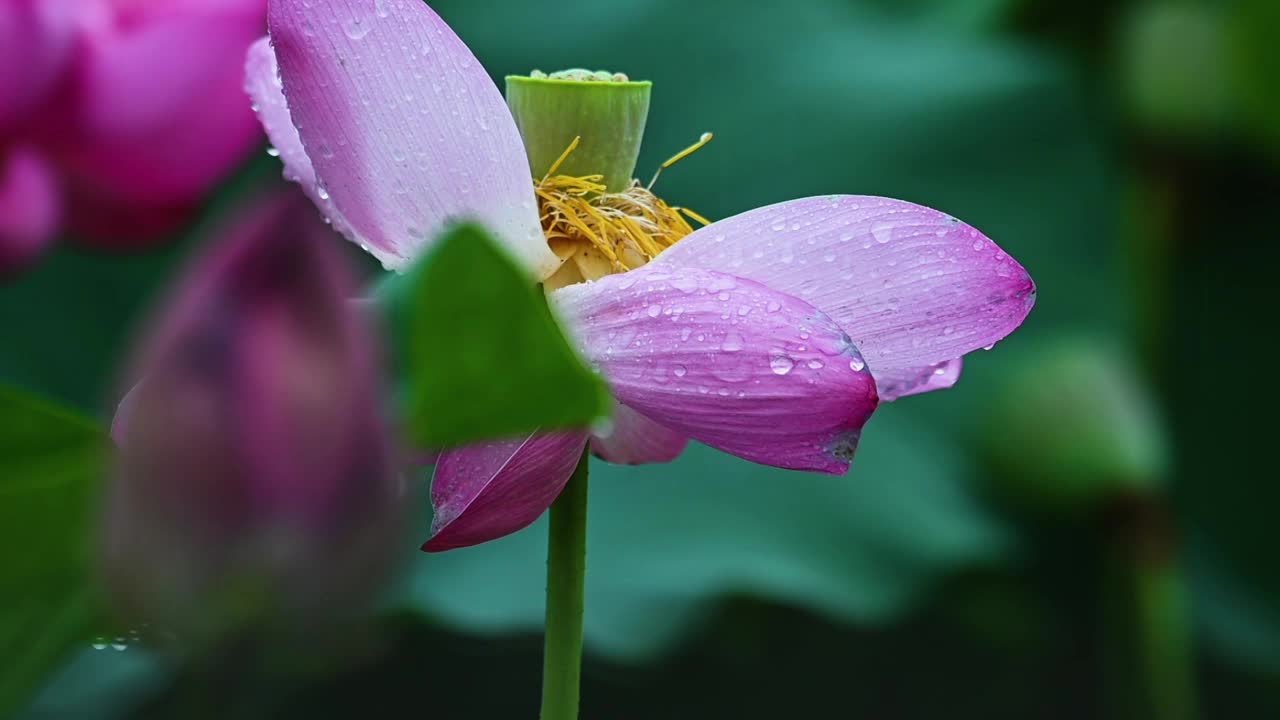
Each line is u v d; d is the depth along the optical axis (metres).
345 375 0.74
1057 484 1.75
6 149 1.32
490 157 1.05
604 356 1.03
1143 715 1.76
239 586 0.72
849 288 1.05
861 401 1.02
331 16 1.03
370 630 0.75
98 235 1.38
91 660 1.45
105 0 1.32
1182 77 1.88
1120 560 1.77
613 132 1.09
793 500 1.77
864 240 1.05
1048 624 1.85
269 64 1.09
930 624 1.89
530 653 1.81
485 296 0.86
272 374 0.72
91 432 0.89
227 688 0.74
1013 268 1.06
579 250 1.07
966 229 1.06
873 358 1.07
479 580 1.61
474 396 0.89
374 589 0.75
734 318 1.03
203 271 0.73
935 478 1.83
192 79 1.33
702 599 1.63
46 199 1.34
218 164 1.35
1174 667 1.76
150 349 0.73
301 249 0.73
